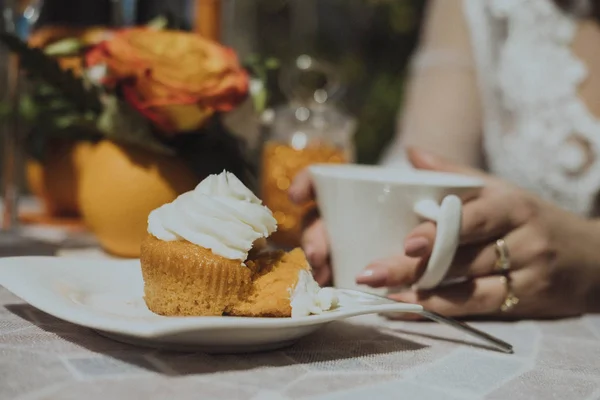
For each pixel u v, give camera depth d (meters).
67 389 0.29
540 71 0.73
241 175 0.54
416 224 0.42
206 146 0.52
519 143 0.75
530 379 0.34
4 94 0.60
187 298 0.35
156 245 0.36
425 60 0.83
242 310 0.35
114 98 0.49
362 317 0.43
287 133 0.59
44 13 0.58
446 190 0.41
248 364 0.33
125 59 0.46
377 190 0.41
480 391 0.32
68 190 0.59
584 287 0.46
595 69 0.73
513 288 0.44
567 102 0.73
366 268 0.41
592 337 0.42
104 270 0.41
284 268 0.37
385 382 0.32
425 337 0.40
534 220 0.45
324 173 0.44
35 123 0.56
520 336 0.41
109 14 0.60
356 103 1.70
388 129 1.59
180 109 0.47
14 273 0.36
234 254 0.35
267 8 1.69
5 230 0.59
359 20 1.75
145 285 0.37
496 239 0.44
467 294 0.43
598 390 0.33
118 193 0.48
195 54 0.48
